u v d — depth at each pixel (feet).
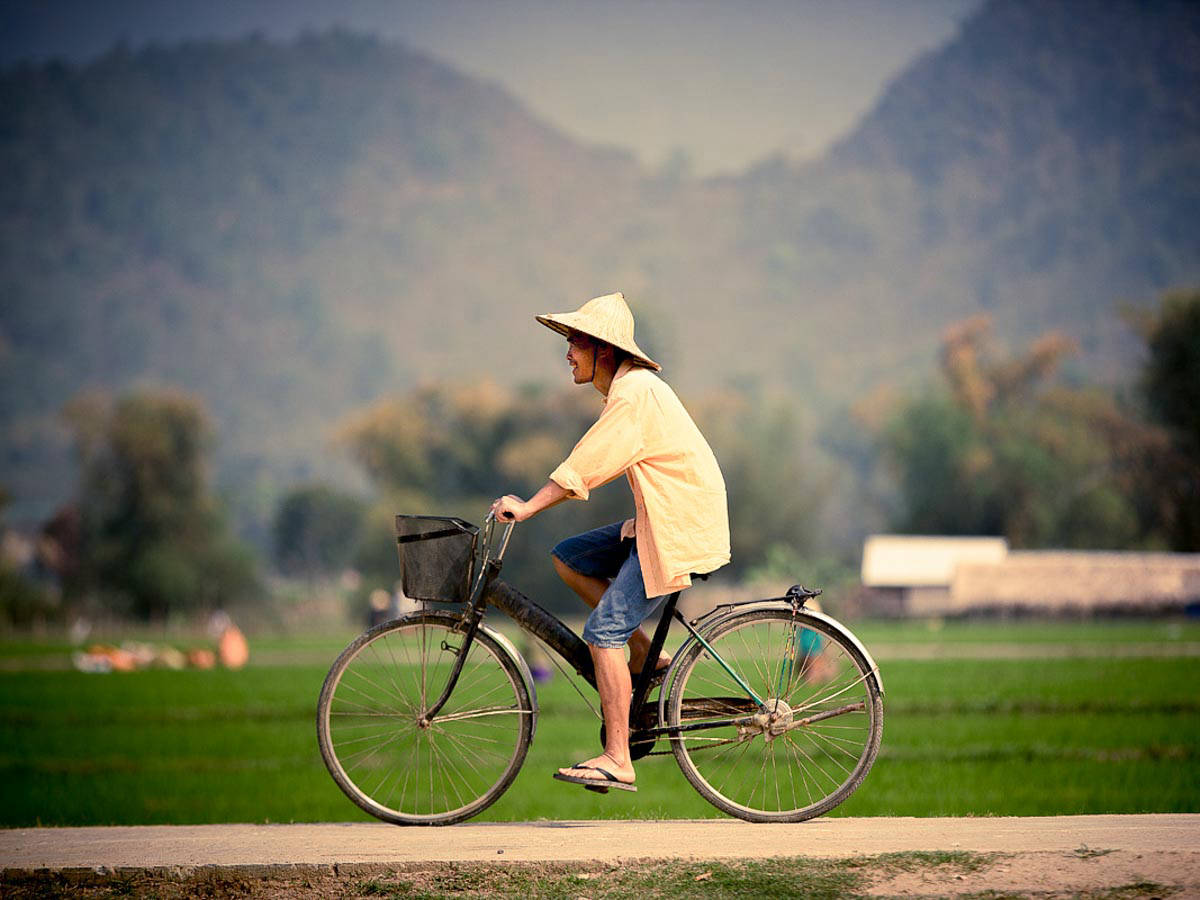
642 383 79.66
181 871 71.77
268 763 209.05
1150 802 142.61
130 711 300.61
